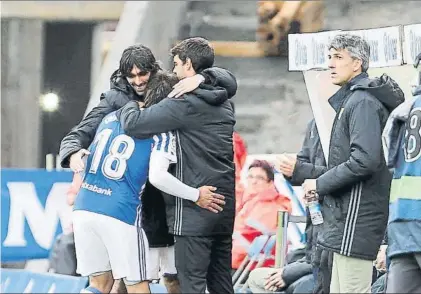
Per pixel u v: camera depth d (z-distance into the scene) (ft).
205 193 63.82
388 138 62.28
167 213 65.46
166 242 68.80
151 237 68.54
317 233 68.49
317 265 69.26
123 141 65.36
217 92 64.49
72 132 68.33
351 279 63.57
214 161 64.54
